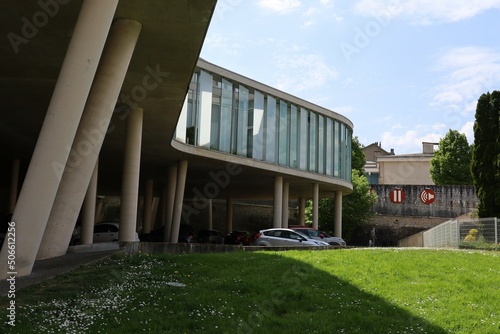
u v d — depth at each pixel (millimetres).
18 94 22891
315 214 41750
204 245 19922
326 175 41812
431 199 53562
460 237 25891
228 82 33938
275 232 28969
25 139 31641
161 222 51625
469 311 11195
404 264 16516
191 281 13125
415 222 53531
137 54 18531
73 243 28953
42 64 19188
